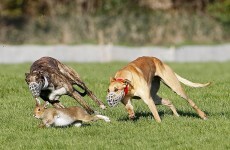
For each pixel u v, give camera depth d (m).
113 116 29.39
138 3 105.25
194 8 107.25
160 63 27.66
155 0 106.44
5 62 81.44
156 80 28.23
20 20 100.62
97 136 24.53
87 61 81.81
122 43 95.81
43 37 96.62
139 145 22.80
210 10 103.88
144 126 26.23
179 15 101.38
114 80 24.95
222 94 36.72
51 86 27.38
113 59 82.56
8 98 36.12
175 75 27.84
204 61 83.81
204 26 99.81
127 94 25.33
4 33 97.75
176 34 98.50
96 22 97.31
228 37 100.12
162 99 28.55
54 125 25.88
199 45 93.94
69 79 30.08
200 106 32.31
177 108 31.39
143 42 97.25
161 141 23.55
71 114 25.55
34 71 26.88
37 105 25.84
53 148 22.94
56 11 103.75
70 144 23.17
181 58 84.38
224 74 58.91
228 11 102.38
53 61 29.50
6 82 41.47
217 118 27.97
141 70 26.06
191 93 37.56
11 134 25.41
